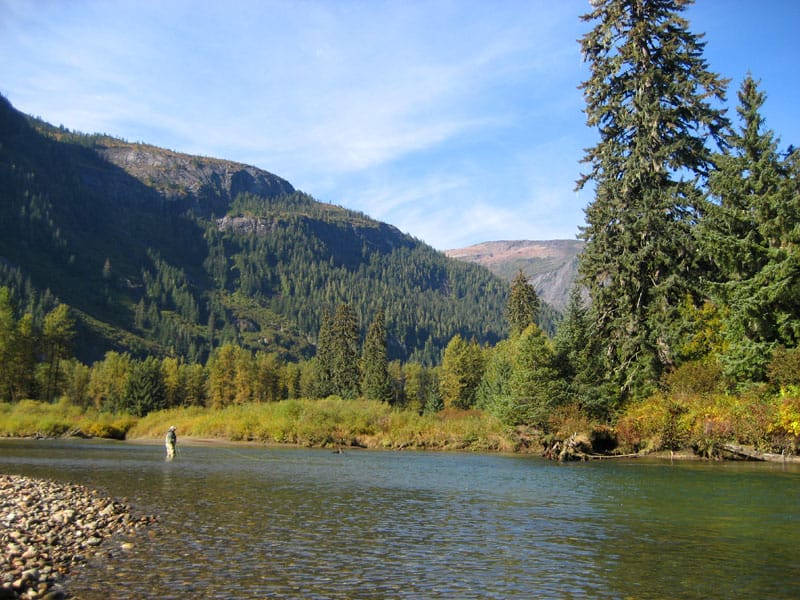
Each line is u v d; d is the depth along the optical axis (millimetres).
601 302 45094
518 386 48719
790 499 20234
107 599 9766
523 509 18719
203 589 10336
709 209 39656
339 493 22297
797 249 34000
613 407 43781
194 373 133125
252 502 19859
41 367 105125
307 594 10156
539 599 10016
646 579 11148
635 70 44656
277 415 61594
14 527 14555
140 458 37562
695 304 43781
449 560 12430
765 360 35250
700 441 36562
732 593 10359
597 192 46312
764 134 38875
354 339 106625
